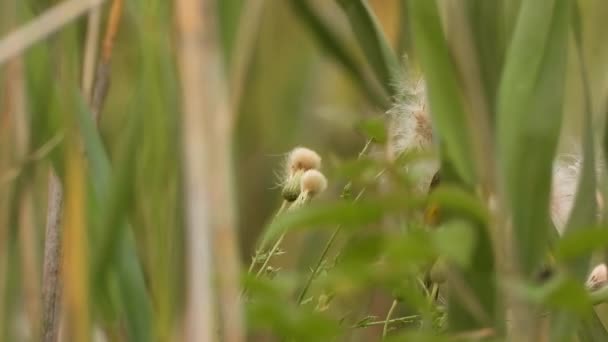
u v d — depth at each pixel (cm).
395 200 61
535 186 67
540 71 68
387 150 70
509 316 68
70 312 65
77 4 63
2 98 72
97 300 69
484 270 66
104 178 70
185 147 60
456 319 68
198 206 59
